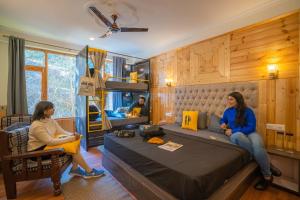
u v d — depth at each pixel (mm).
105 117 3693
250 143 2039
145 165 1706
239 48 2775
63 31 3533
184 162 1542
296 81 2160
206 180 1294
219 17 2889
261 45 2500
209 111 3158
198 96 3393
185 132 2824
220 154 1771
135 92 4992
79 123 3943
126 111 4672
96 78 3512
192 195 1230
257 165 2029
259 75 2521
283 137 2271
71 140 2225
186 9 2627
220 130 2754
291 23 2203
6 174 1771
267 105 2428
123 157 2105
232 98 2459
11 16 2885
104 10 2662
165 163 1519
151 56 4824
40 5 2521
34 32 3590
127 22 3080
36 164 1892
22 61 3488
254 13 2582
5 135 1786
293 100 2188
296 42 2160
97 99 3682
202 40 3387
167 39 3988
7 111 3318
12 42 3373
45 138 2027
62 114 4434
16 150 1905
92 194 1888
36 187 2051
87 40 4082
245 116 2330
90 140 3590
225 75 2988
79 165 2359
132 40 4074
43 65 4078
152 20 3010
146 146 2043
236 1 2398
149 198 1514
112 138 2441
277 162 2311
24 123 2617
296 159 1912
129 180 1847
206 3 2455
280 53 2305
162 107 4418
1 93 3391
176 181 1354
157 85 4590
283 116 2275
